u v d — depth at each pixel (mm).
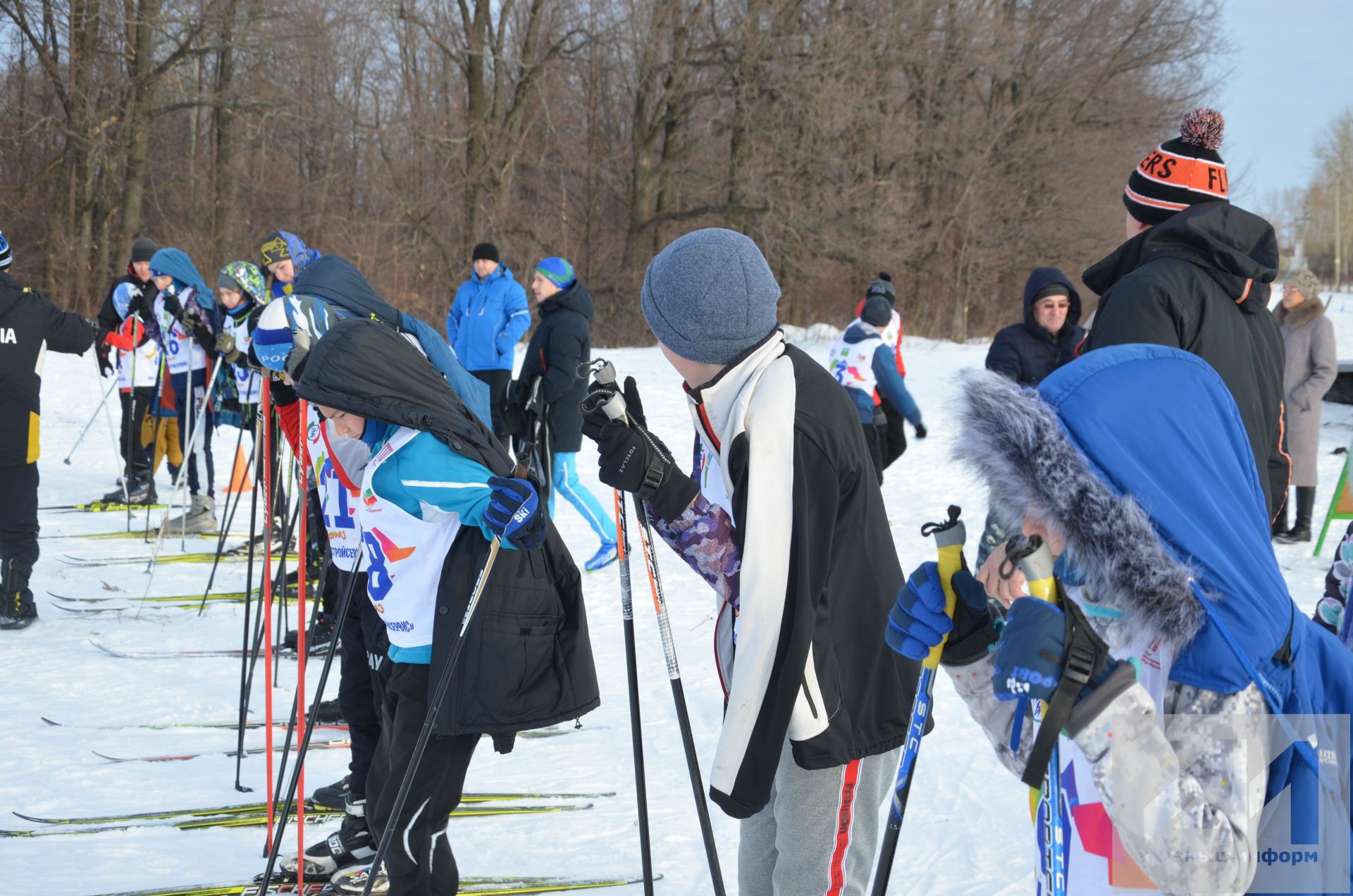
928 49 25766
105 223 21594
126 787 3668
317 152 24281
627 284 26375
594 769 3795
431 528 2500
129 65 20828
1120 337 2410
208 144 24594
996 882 2934
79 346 5770
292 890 2967
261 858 3160
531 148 26562
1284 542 7137
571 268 6316
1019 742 1435
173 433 8414
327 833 3309
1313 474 7090
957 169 26766
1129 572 1336
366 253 23531
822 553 1968
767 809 2301
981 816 3346
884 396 6754
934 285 27656
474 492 2439
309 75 21500
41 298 5574
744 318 2008
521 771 3777
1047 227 27922
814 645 1984
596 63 25719
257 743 4102
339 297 3312
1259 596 1360
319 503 4062
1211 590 1353
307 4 20656
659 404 13508
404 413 2445
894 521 7668
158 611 5898
